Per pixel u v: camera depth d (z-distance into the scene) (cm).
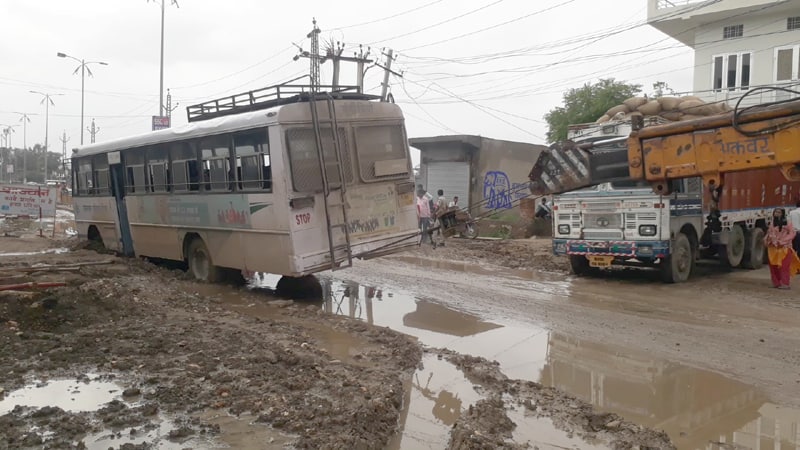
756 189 1477
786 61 2647
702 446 504
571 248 1296
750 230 1454
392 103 1111
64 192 4972
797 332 856
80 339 760
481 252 1788
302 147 988
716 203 596
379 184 1077
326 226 1008
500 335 854
